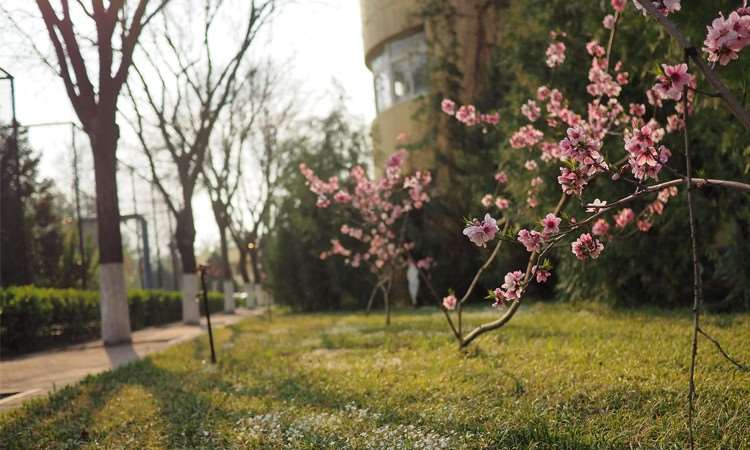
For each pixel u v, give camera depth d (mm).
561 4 15164
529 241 5113
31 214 28688
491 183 20562
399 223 22688
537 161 14125
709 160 12109
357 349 10781
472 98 22406
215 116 22359
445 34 23328
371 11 26625
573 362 7219
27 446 5672
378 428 5133
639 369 6410
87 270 29062
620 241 13188
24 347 16609
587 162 4762
